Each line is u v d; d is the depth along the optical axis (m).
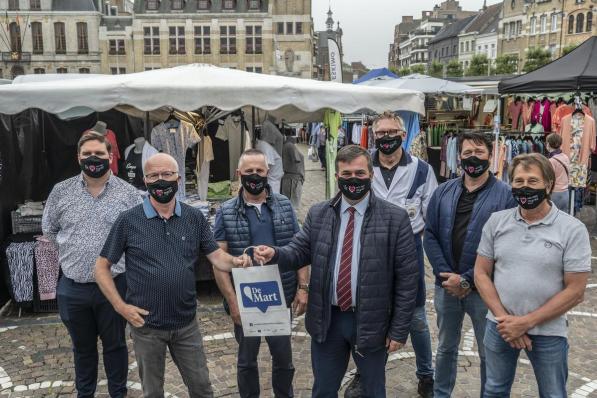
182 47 55.03
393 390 4.11
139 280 3.02
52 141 7.91
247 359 3.42
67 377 4.37
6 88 5.47
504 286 2.81
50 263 5.75
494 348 2.94
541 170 2.65
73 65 56.28
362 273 2.80
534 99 12.48
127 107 8.19
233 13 54.31
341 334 2.90
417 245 3.88
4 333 5.30
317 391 2.98
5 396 4.07
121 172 8.27
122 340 3.64
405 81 14.31
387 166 3.96
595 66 8.95
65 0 55.66
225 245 3.45
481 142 3.21
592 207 11.38
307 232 3.01
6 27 55.78
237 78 6.22
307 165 22.03
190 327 3.16
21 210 6.18
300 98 6.02
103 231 3.47
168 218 3.08
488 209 3.26
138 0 54.84
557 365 2.74
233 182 8.84
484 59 45.53
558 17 50.19
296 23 55.03
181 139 6.75
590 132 8.99
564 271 2.67
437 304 3.56
